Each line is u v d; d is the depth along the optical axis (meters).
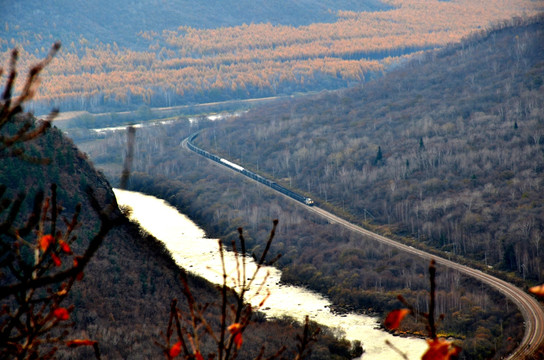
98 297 108.06
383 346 111.19
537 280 142.38
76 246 119.50
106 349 83.31
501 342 113.50
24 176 129.25
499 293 136.88
